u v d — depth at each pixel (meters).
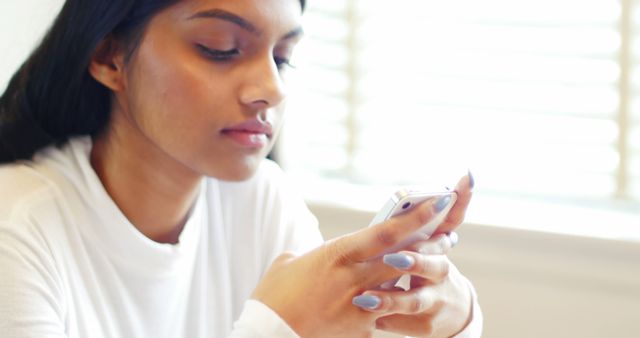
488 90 1.70
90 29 0.99
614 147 1.64
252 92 0.95
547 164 1.68
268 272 0.99
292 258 1.00
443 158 1.74
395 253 0.94
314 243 1.29
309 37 1.79
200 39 0.95
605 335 1.55
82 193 1.03
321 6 1.78
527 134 1.68
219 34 0.94
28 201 0.99
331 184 1.81
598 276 1.54
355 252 0.94
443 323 1.05
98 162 1.07
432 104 1.74
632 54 1.61
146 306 1.08
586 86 1.64
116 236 1.04
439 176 1.74
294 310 0.94
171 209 1.08
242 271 1.23
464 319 1.07
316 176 1.83
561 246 1.55
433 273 0.97
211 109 0.96
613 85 1.63
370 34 1.76
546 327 1.58
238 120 0.96
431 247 0.99
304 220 1.30
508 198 1.70
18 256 0.94
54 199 1.01
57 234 1.00
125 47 0.99
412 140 1.76
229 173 0.99
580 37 1.64
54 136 1.07
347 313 0.96
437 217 0.95
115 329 1.06
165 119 0.98
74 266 1.02
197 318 1.16
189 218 1.11
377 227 0.93
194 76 0.95
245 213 1.23
